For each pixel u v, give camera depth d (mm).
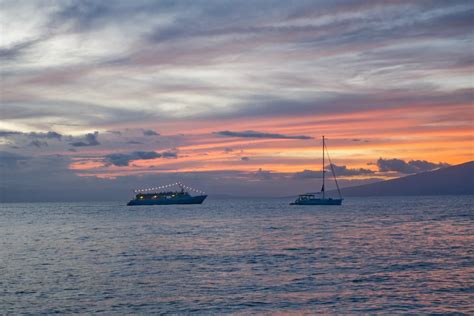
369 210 194250
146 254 58156
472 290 35188
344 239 74500
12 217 184875
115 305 32125
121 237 83438
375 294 34312
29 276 42844
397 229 94062
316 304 31781
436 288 36000
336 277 40875
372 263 48625
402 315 29047
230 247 64625
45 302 33031
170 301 33000
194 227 105625
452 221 118188
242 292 35406
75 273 44375
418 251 58438
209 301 32906
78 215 193250
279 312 30031
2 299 33969
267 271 44250
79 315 29891
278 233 87000
